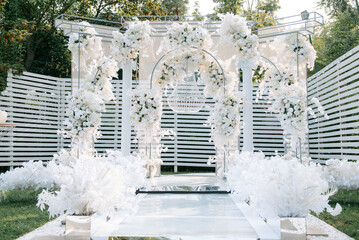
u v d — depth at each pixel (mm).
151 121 6855
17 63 11023
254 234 3410
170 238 3273
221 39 6754
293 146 6781
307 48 6824
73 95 5930
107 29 7727
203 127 11570
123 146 7145
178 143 11602
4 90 10562
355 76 8086
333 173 6797
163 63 7156
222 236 3328
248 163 4859
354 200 6199
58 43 15758
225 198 5648
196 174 8914
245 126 6906
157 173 8164
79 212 3307
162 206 4922
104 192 3312
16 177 6785
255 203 3398
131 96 6918
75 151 6391
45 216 5086
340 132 8906
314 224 4531
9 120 10508
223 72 7148
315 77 11242
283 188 3262
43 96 11797
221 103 6902
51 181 6805
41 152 11562
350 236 3996
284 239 3199
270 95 7270
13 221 4797
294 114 5867
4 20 12023
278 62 7156
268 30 7504
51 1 15688
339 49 18812
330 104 9648
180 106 7367
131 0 16688
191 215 4309
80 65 6992
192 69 7164
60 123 11852
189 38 6719
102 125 11273
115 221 3949
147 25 6949
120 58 6980
